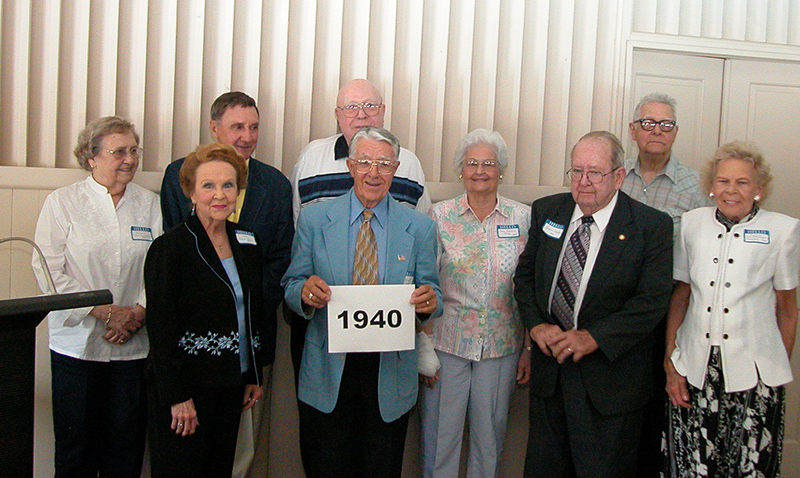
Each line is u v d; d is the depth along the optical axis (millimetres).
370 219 2480
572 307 2588
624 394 2518
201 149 2316
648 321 2488
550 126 3574
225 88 3146
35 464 2906
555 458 2668
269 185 2850
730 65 3725
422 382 2908
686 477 2566
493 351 2824
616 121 3596
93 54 3021
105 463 2730
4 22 2900
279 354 3178
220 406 2371
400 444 2508
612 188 2516
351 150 2414
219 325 2279
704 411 2502
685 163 3732
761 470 2443
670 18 3633
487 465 2877
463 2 3393
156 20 3072
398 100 3375
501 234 2855
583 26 3555
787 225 2477
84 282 2623
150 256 2254
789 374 2475
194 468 2275
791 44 3762
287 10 3154
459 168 2848
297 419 3213
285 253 2832
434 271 2539
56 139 2984
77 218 2645
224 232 2426
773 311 2510
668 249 2570
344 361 2402
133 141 2668
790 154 3771
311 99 3234
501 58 3486
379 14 3324
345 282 2414
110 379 2674
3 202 2875
